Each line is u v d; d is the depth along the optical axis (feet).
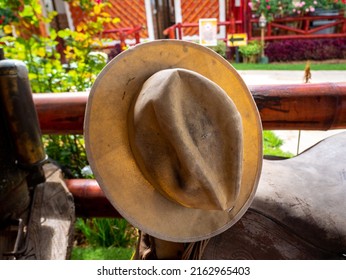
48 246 3.91
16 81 3.38
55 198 4.53
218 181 2.19
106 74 2.34
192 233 2.61
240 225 2.96
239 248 2.94
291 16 9.58
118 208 2.43
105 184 2.41
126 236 5.75
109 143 2.43
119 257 5.36
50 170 5.11
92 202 5.06
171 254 2.87
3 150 3.69
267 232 2.95
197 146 2.14
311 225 2.92
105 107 2.38
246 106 2.76
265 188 3.15
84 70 6.73
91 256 5.40
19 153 3.69
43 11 11.20
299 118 4.10
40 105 4.47
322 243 2.93
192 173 2.05
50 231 4.09
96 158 2.39
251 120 2.78
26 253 3.82
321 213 2.97
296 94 4.00
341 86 4.03
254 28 10.21
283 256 2.95
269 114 4.11
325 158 3.70
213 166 2.19
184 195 2.20
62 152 6.55
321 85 4.06
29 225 4.06
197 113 2.16
